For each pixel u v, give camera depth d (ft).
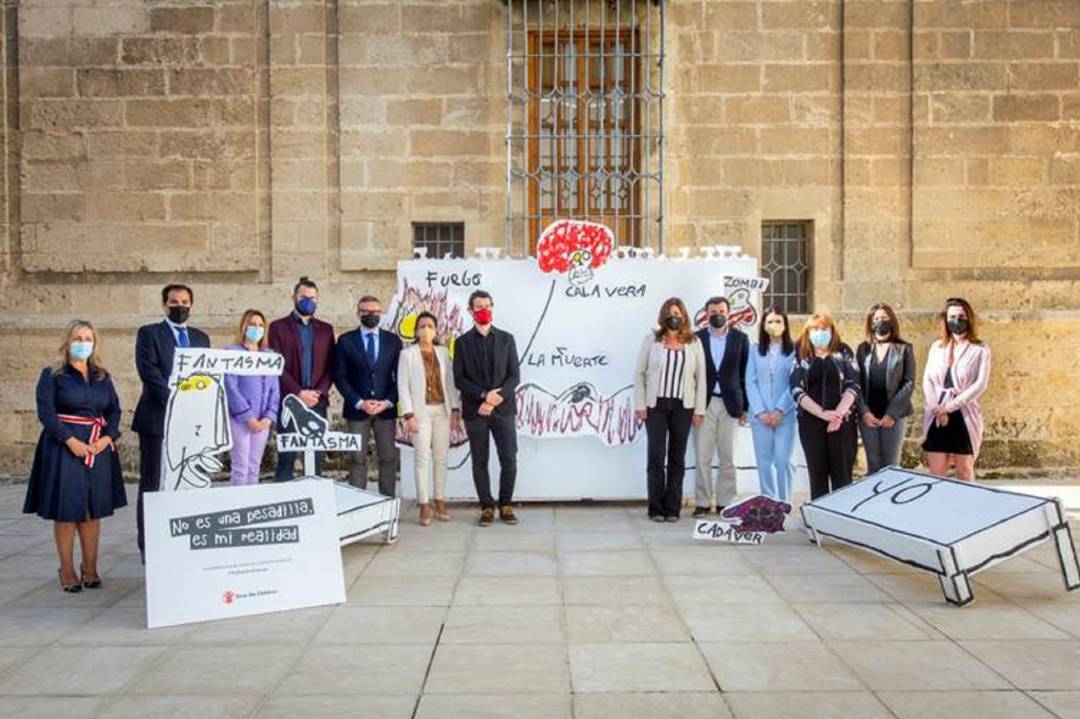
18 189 37.04
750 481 31.40
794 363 27.91
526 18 36.27
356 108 36.73
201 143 36.83
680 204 36.78
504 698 14.51
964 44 36.73
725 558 23.71
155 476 23.88
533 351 31.24
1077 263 36.94
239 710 14.12
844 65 36.70
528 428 31.12
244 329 25.39
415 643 17.17
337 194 36.94
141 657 16.58
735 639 17.30
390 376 28.50
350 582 21.56
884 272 36.94
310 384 28.02
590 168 36.96
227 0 36.63
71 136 36.81
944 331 27.94
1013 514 19.98
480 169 36.83
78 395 20.95
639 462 31.22
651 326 31.24
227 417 22.24
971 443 27.14
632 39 36.37
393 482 28.71
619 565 23.00
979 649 16.72
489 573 22.27
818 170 36.83
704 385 28.63
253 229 36.88
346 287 36.99
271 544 19.70
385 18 36.65
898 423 27.55
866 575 21.99
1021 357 36.65
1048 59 36.81
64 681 15.40
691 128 36.83
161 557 18.85
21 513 30.96
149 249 36.88
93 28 36.73
